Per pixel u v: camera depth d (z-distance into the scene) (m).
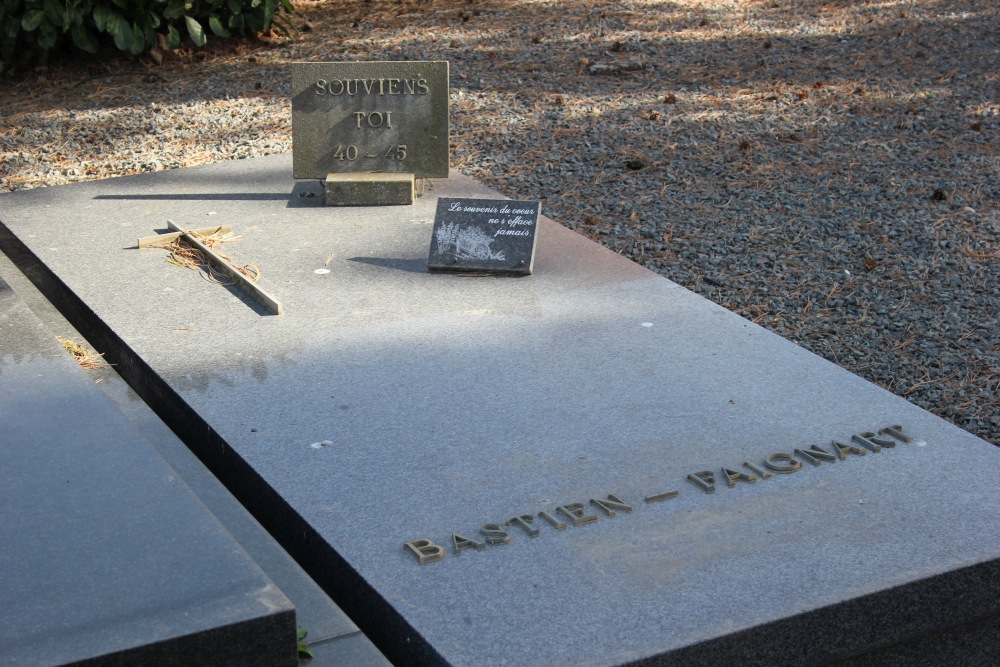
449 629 2.89
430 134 6.73
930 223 6.44
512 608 2.98
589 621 2.92
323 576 3.35
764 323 5.27
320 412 4.08
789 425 4.02
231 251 5.81
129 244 5.95
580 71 9.89
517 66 10.12
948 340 5.11
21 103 9.62
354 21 11.89
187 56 10.84
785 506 3.50
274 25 11.16
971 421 4.40
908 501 3.54
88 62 10.66
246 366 4.46
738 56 10.24
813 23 11.40
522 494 3.54
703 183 7.20
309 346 4.65
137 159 8.07
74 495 3.05
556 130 8.35
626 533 3.34
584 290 5.34
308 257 5.73
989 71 9.49
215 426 3.97
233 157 8.08
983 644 3.41
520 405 4.15
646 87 9.37
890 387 4.69
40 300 5.21
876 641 3.13
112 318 4.94
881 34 10.85
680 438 3.92
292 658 2.62
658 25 11.45
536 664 2.75
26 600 2.58
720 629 2.88
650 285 5.42
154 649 2.43
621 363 4.52
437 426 3.98
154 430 3.92
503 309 5.08
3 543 2.82
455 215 5.60
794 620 2.96
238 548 2.81
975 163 7.38
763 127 8.23
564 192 7.14
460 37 11.15
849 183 7.10
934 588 3.15
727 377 4.42
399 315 4.99
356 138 6.73
